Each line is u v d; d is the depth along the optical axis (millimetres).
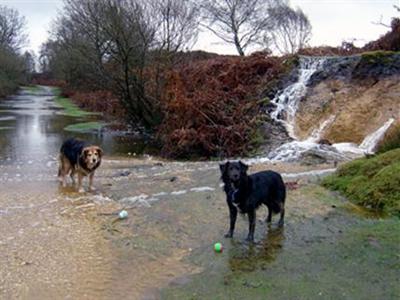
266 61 21047
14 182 11609
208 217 8227
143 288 5641
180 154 17422
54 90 89250
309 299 5133
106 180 11891
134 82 23016
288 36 41562
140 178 12039
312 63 19312
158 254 6695
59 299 5391
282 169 12219
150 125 23922
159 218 8273
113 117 30078
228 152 17031
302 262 6137
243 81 20656
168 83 20594
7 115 35562
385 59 17000
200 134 17281
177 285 5684
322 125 16969
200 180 11312
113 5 21547
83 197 9984
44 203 9492
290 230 7422
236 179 6723
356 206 8594
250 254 6512
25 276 5965
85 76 36844
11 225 7984
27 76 100250
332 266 5953
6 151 17547
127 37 21750
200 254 6617
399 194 8297
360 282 5469
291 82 19453
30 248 6918
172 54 23078
